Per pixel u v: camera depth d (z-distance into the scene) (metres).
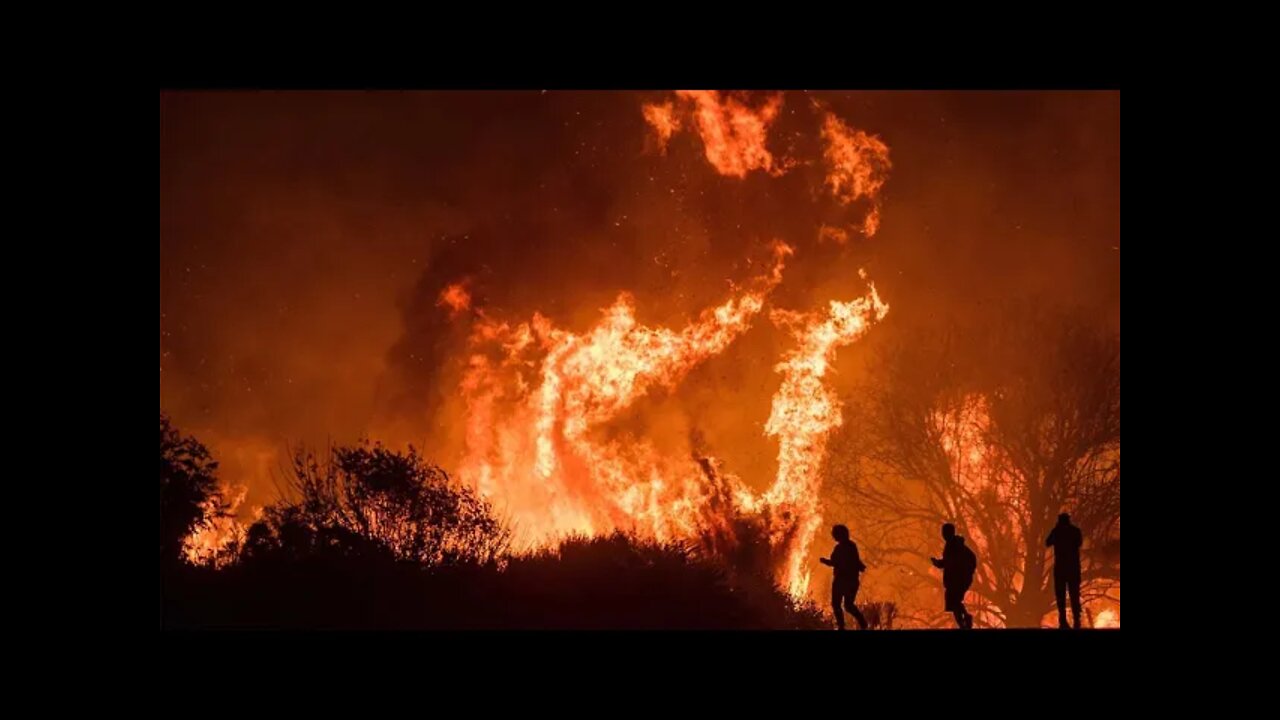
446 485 15.43
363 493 14.96
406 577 14.08
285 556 14.31
